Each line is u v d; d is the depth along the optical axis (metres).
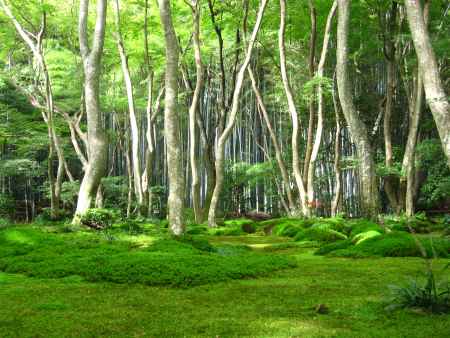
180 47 21.34
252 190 29.52
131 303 4.99
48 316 4.46
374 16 20.38
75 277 6.41
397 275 6.50
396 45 19.17
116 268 6.42
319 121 17.27
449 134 6.43
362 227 11.88
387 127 19.41
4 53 22.03
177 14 20.92
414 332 3.82
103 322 4.24
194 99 18.27
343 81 12.59
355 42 21.78
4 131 24.23
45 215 17.86
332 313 4.50
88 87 14.38
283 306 4.81
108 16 21.14
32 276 6.70
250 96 27.17
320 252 9.59
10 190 28.70
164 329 4.00
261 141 27.62
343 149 24.97
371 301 4.98
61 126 25.91
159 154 29.94
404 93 23.70
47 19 20.70
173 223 12.00
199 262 6.79
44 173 28.34
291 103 17.66
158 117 29.11
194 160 18.52
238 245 11.04
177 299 5.18
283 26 17.36
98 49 14.55
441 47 17.31
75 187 23.98
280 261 7.68
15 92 27.70
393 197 19.48
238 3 19.91
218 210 25.80
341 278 6.42
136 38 21.41
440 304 4.57
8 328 4.05
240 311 4.61
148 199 21.16
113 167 32.12
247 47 18.58
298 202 22.69
